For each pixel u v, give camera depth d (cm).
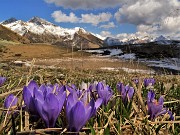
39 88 175
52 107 149
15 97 188
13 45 6631
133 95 280
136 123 223
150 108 228
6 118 179
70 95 152
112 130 205
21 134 143
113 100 256
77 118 147
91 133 183
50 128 153
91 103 148
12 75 605
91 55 5538
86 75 763
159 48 5453
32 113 164
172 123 230
